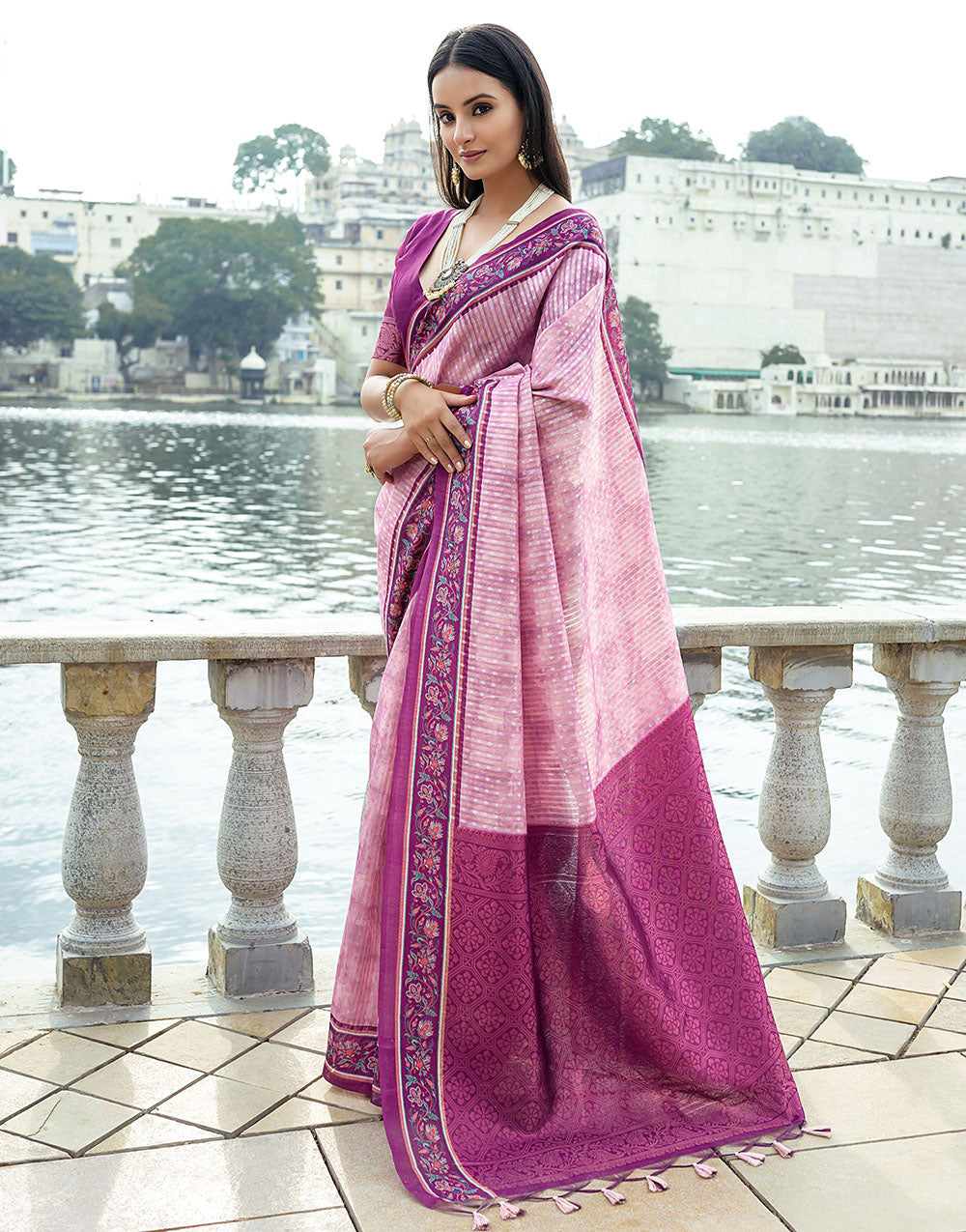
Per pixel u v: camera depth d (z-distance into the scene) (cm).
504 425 188
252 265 10612
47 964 455
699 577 2544
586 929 197
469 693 189
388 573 204
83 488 3925
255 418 8600
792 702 271
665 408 10769
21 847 610
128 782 239
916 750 283
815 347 11119
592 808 194
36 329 10294
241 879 244
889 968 263
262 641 236
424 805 190
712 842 209
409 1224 173
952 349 11481
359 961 202
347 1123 198
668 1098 202
